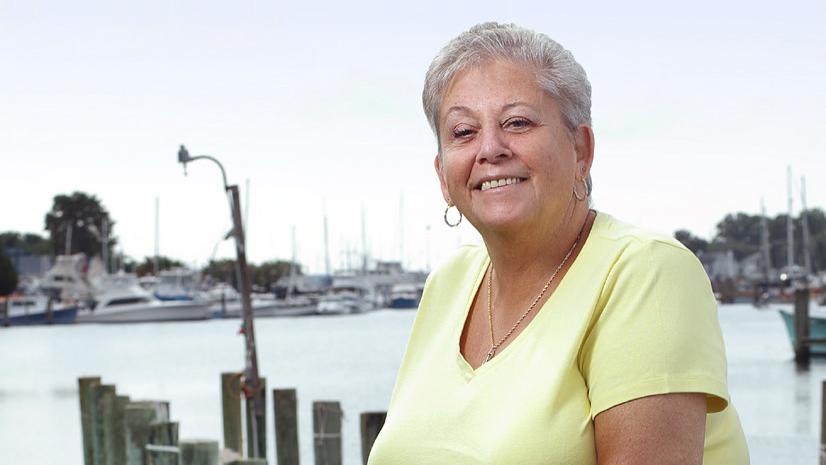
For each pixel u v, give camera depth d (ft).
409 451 7.22
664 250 6.53
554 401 6.51
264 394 38.81
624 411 6.26
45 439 62.34
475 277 7.86
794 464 41.93
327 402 30.12
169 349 155.33
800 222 357.20
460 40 7.21
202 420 69.72
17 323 228.63
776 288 285.84
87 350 155.84
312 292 290.76
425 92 7.39
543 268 7.17
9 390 97.14
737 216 399.85
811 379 84.17
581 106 7.11
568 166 7.07
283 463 32.48
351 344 155.84
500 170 6.97
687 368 6.21
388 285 299.38
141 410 27.35
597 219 7.22
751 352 117.80
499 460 6.57
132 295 236.02
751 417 60.85
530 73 6.98
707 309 6.44
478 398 6.95
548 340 6.75
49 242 411.75
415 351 8.06
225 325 237.66
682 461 6.15
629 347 6.31
